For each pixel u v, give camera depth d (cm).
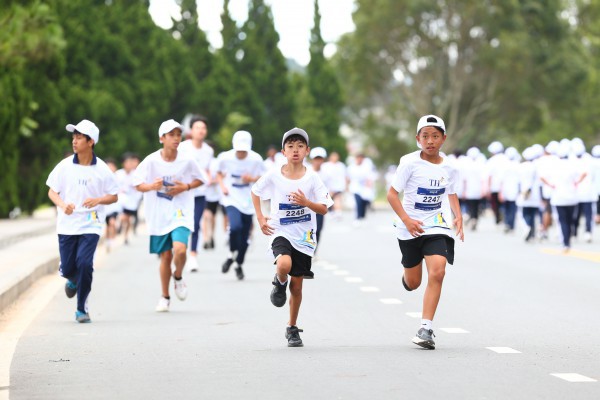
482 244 5425
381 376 1828
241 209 3612
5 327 2538
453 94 15200
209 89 12825
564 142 4747
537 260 4384
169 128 2748
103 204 2569
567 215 4784
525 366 1933
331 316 2678
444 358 2022
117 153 9250
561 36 15075
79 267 2559
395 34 14838
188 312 2781
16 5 5016
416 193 2186
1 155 6962
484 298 3056
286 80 14488
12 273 3331
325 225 7612
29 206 7644
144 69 10931
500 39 14100
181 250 2759
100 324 2555
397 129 16338
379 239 5912
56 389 1739
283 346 2192
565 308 2830
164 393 1695
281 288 2180
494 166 6769
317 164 4394
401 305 2903
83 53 9006
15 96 6919
